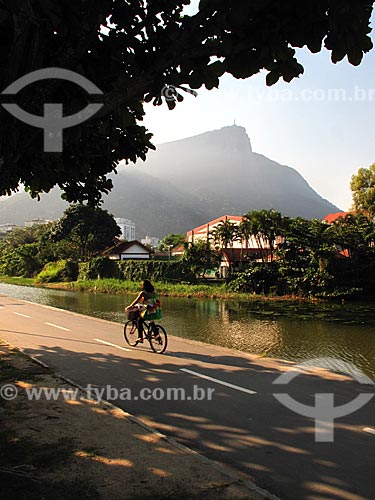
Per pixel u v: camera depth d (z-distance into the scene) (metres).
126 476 4.33
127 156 7.56
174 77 3.88
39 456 4.77
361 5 3.43
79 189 8.80
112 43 4.42
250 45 3.73
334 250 33.84
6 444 5.09
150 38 4.23
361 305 28.62
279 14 3.63
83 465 4.56
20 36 3.55
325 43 3.71
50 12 3.62
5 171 3.78
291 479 4.51
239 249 53.78
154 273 45.88
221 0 3.42
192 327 18.34
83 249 66.12
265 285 35.28
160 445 5.12
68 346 11.87
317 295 32.41
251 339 15.28
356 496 4.18
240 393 7.53
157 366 9.55
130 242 67.69
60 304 29.05
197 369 9.27
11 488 4.04
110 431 5.55
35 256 72.00
